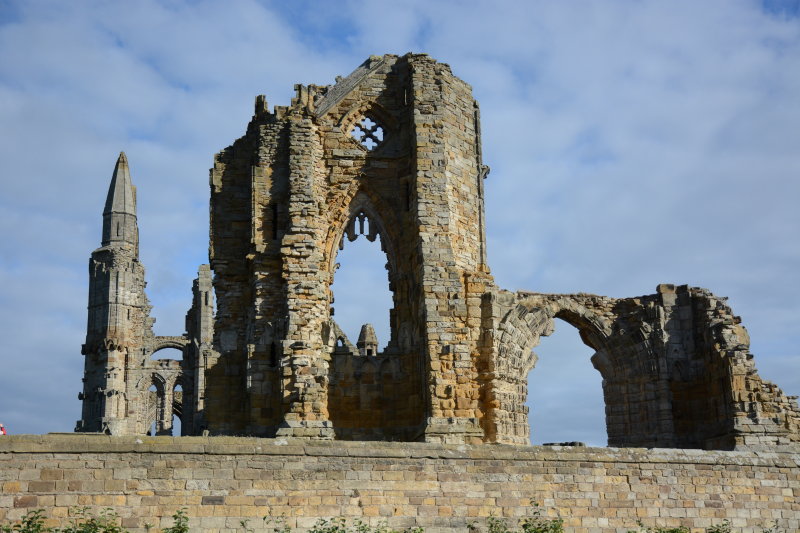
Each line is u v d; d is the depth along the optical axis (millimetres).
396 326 54656
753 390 52375
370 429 52281
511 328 52656
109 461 35031
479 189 56500
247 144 56781
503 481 40031
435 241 52469
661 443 54906
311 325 51438
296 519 36812
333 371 52531
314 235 52844
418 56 55594
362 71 57562
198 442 36375
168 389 136375
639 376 56188
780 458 45625
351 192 55688
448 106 55312
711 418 54656
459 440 49281
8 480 33781
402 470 38750
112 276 133875
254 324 52188
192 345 132750
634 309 57531
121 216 136500
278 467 37062
